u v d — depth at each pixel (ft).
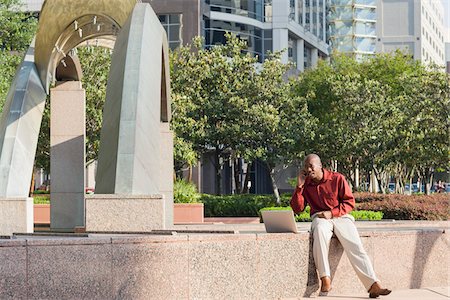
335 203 36.70
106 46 73.31
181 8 188.85
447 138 131.23
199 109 134.62
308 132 134.31
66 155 72.28
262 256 35.68
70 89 72.54
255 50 221.05
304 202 37.22
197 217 97.91
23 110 63.05
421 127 132.26
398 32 344.49
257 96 135.13
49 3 63.82
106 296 31.86
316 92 163.63
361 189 159.12
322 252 36.09
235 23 213.66
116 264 32.17
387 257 39.34
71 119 72.43
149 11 55.01
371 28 327.67
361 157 140.77
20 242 30.40
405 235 40.04
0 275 29.91
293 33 235.81
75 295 31.30
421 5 345.10
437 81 131.13
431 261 40.96
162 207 43.04
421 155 133.49
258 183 214.48
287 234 36.37
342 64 179.11
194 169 169.37
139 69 49.83
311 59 268.21
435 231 41.24
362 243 38.45
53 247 30.99
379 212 93.97
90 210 43.14
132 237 33.06
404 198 111.75
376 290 35.58
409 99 135.13
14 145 60.95
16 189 59.47
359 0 323.37
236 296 34.94
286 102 136.15
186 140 133.80
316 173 36.73
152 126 49.08
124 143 46.47
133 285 32.48
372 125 135.33
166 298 33.19
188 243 33.86
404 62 176.04
